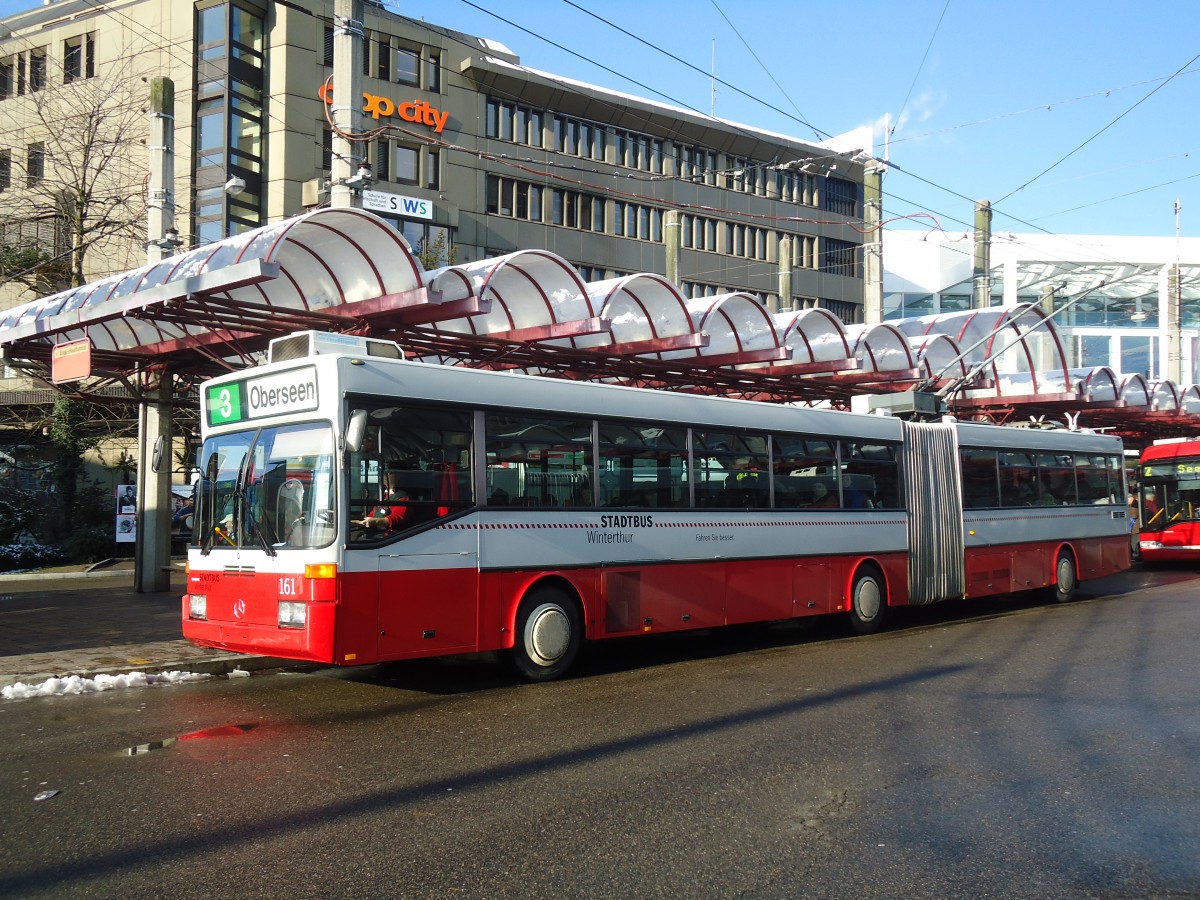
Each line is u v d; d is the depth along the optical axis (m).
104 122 33.66
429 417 9.65
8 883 4.79
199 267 11.98
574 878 4.87
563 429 10.84
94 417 28.41
